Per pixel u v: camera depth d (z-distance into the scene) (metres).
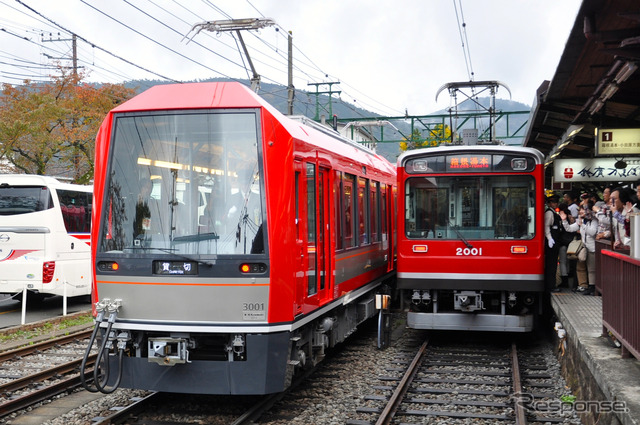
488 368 9.27
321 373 8.87
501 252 10.17
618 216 9.45
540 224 10.08
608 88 10.39
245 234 6.54
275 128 6.77
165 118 6.85
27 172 24.27
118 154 6.94
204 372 6.58
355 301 10.74
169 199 6.75
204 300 6.53
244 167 6.65
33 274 14.70
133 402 7.40
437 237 10.46
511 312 10.80
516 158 10.23
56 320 13.55
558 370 9.02
